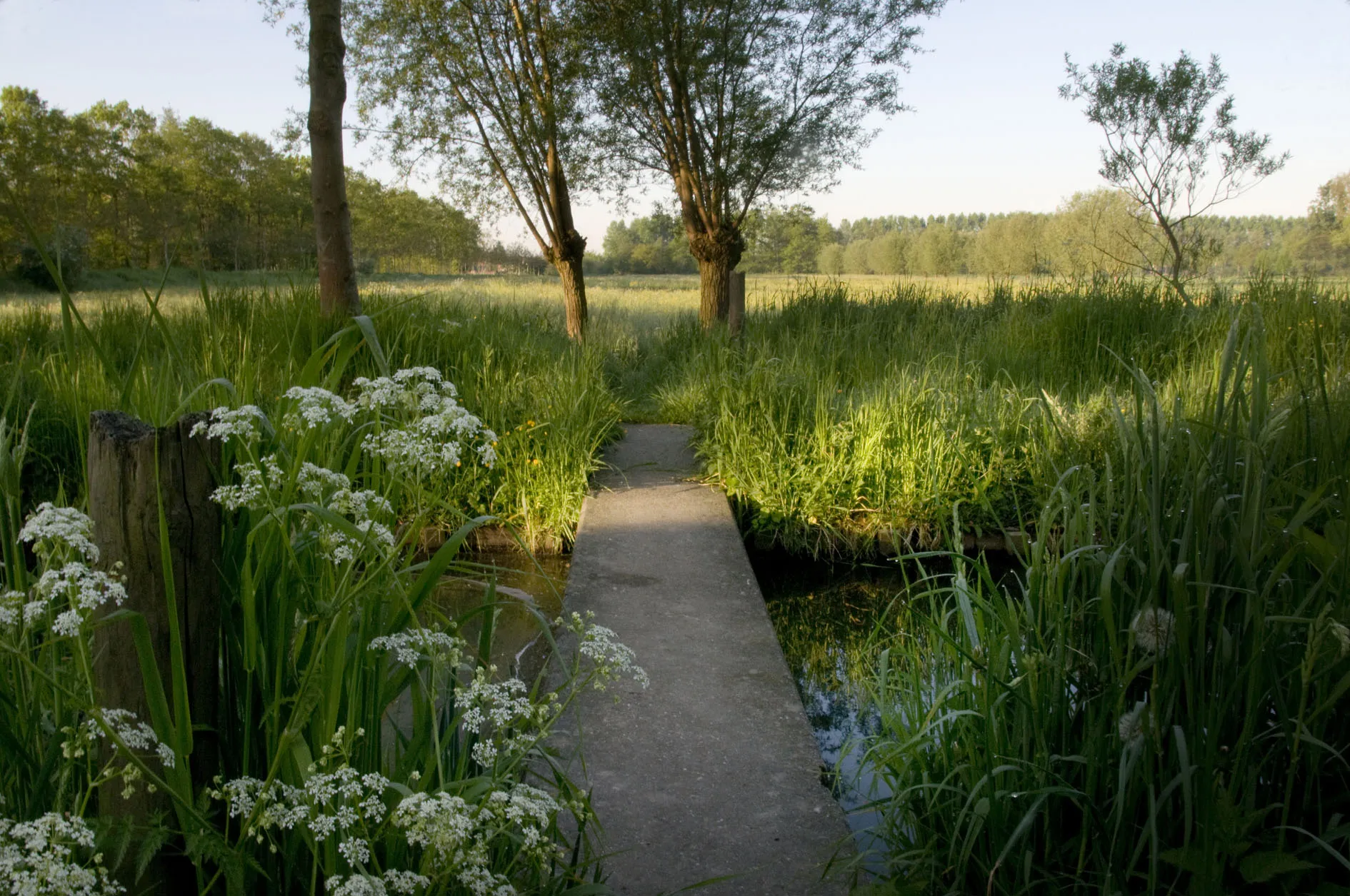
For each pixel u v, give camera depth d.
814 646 4.68
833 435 6.30
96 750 1.38
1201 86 11.41
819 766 2.90
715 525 5.50
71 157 58.50
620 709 3.23
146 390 2.43
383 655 1.81
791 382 7.20
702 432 7.59
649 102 12.30
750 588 4.48
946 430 6.17
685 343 11.58
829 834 2.53
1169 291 8.74
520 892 1.83
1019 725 2.30
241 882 1.41
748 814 2.62
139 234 61.12
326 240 7.06
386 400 1.80
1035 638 2.38
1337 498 2.14
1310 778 1.96
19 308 8.91
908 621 4.75
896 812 2.51
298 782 1.67
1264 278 8.06
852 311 11.42
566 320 13.84
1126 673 1.98
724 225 12.58
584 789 2.71
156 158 68.00
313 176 7.02
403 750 2.13
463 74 12.03
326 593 1.81
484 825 1.64
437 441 1.83
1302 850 1.89
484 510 5.78
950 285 13.16
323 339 6.30
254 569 1.80
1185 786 1.78
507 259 67.69
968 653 2.56
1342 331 6.23
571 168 12.80
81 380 5.04
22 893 1.14
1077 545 2.40
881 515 5.90
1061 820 2.26
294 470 1.70
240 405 2.31
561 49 12.08
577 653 2.01
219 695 1.78
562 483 5.91
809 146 12.38
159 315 1.82
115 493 1.61
